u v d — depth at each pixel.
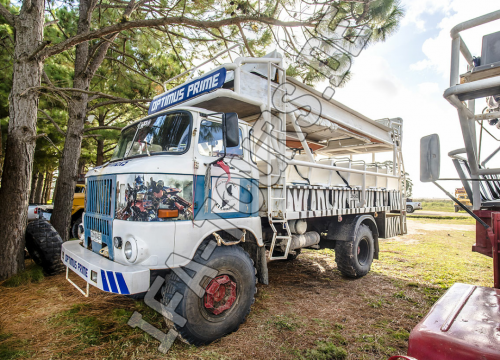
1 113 9.06
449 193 2.49
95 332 3.06
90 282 2.66
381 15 5.00
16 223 4.67
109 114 12.55
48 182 22.11
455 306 1.69
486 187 3.20
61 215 6.19
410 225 13.33
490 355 1.24
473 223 14.33
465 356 1.29
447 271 5.44
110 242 2.87
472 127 2.56
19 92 4.74
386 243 8.46
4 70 7.43
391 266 5.84
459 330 1.42
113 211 2.87
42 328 3.13
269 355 2.74
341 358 2.71
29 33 4.81
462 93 2.03
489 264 5.99
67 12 7.88
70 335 2.99
